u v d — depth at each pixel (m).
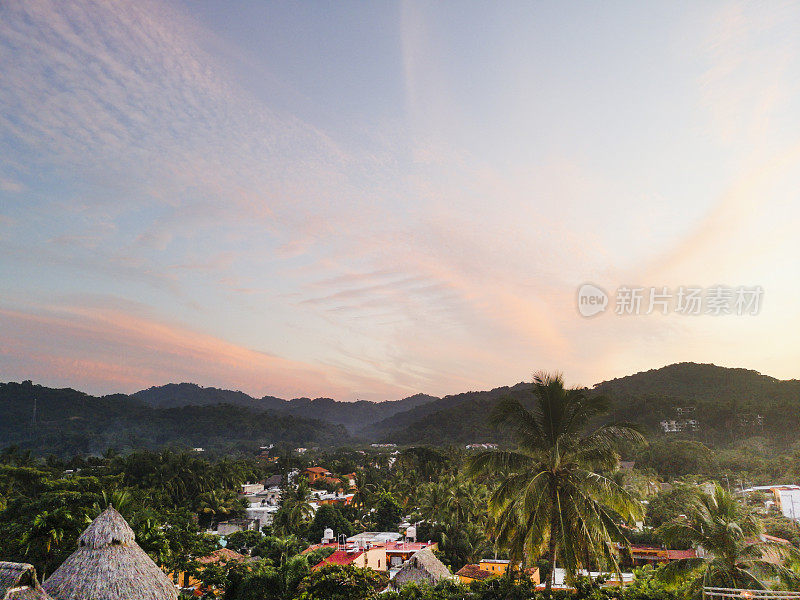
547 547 27.22
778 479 128.00
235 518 104.12
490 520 27.08
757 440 189.00
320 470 158.38
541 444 25.58
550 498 24.58
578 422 25.59
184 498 104.75
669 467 141.88
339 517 84.12
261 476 164.75
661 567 23.39
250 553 71.75
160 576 25.45
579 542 24.06
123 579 23.89
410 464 142.50
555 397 25.52
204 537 52.41
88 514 36.19
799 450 145.50
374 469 166.50
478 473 26.23
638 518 23.55
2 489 69.12
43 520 31.45
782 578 21.27
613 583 32.88
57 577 23.62
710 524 22.70
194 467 112.25
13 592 18.28
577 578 23.56
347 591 26.56
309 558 53.84
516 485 25.06
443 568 34.56
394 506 90.69
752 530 22.36
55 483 69.94
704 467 139.50
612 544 23.34
